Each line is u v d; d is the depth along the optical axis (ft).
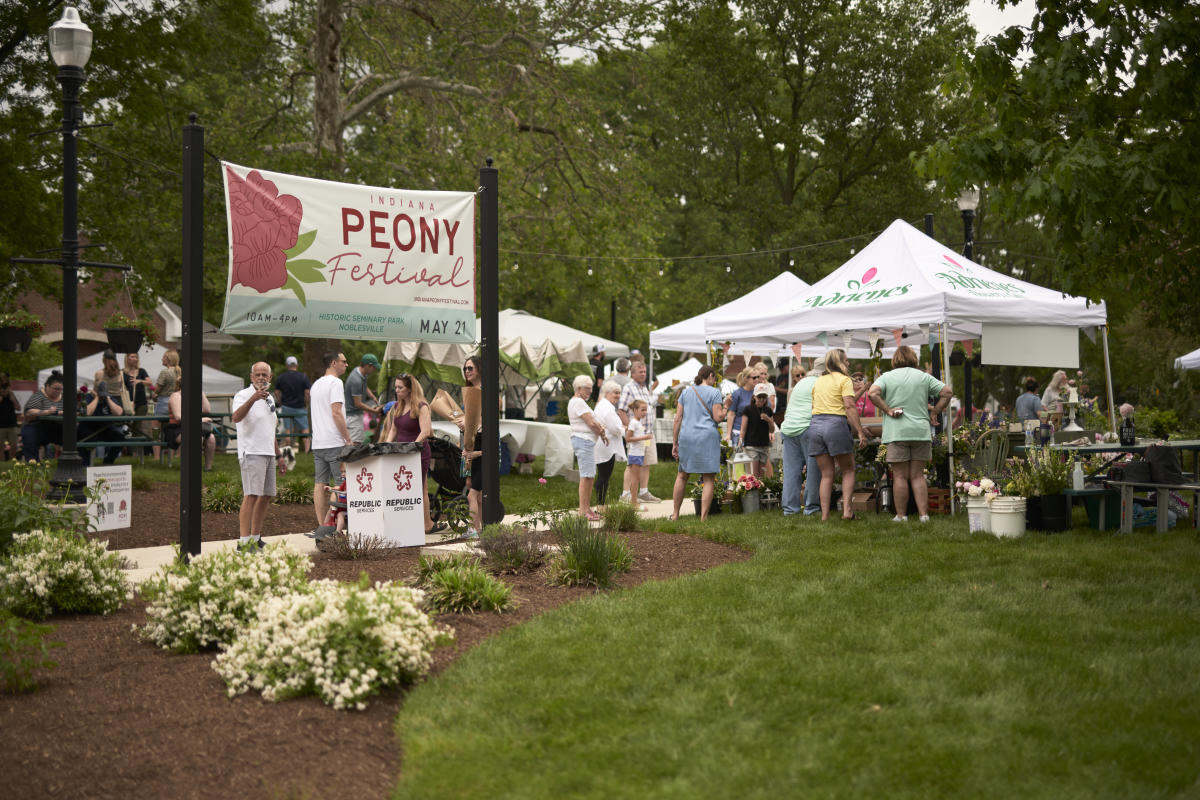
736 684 18.10
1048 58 28.58
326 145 75.00
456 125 83.05
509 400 65.98
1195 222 28.58
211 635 21.21
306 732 16.33
